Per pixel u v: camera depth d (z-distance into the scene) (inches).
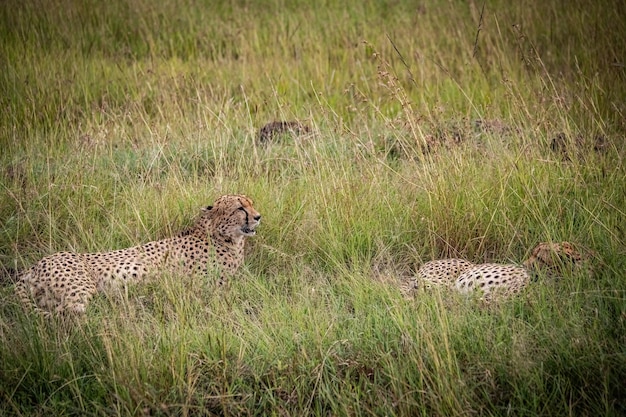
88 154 514.3
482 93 617.6
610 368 301.7
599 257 371.6
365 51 749.9
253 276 403.5
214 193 467.2
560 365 308.5
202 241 415.5
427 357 314.2
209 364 323.6
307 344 334.3
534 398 292.8
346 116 621.3
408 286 387.2
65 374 322.0
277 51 741.3
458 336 325.7
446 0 844.0
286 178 498.3
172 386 313.0
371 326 346.6
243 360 328.5
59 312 358.0
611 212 419.2
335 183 460.4
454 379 302.4
